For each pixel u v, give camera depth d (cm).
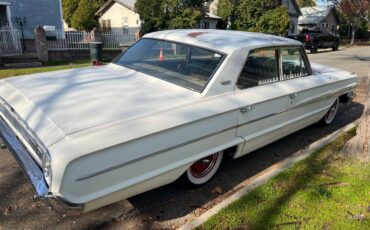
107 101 275
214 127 298
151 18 1992
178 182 332
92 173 220
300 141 493
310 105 445
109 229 278
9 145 282
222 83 318
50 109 254
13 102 284
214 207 298
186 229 266
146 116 257
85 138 220
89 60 1477
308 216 288
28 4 1680
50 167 209
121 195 246
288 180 348
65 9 2766
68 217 290
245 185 357
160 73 346
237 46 339
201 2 2122
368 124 390
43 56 1357
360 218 286
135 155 241
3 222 278
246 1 2714
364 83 965
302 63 441
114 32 2067
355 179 352
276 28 2616
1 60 1259
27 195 319
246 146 353
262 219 282
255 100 338
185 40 364
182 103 287
